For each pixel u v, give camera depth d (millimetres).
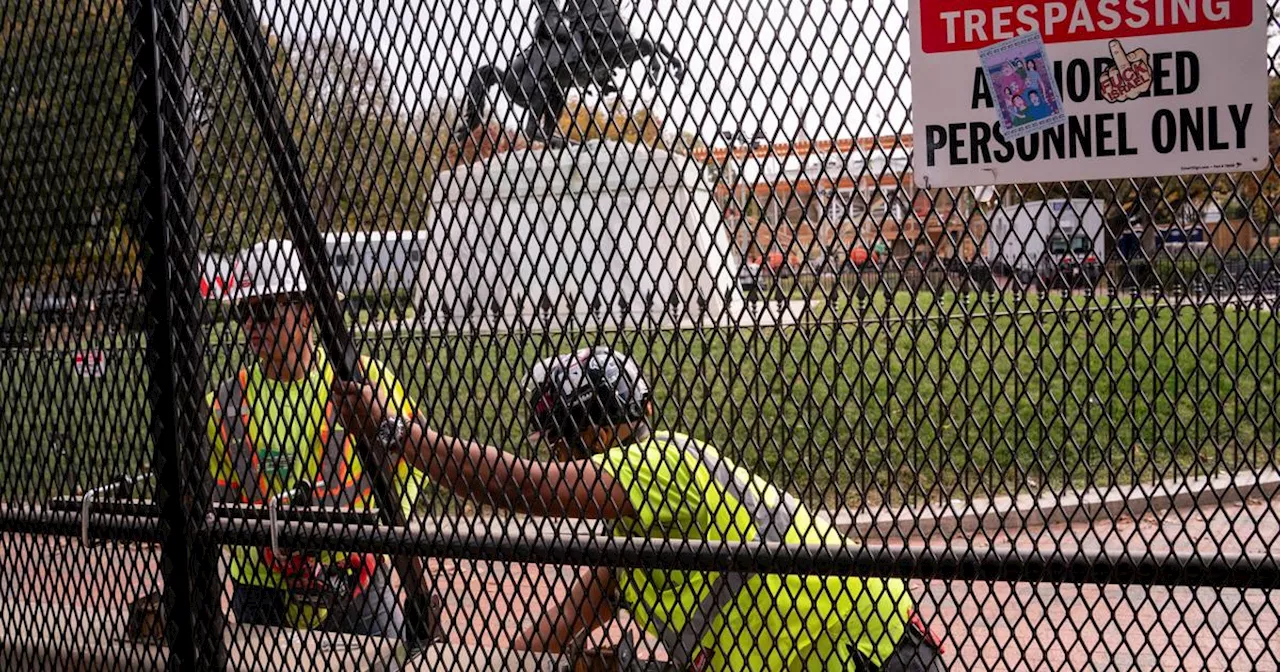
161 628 2189
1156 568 1657
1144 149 1577
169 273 2084
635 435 1972
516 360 1866
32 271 2240
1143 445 1648
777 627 2098
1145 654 3637
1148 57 1567
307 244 1973
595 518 1942
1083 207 1621
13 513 2322
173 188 2074
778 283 1709
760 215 1706
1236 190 1583
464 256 1901
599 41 1757
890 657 1909
